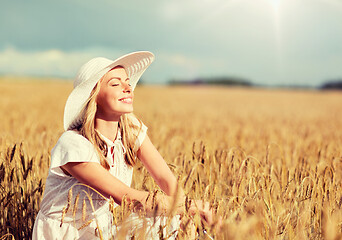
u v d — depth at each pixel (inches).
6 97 1002.7
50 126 231.9
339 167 143.1
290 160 180.4
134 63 95.0
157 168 95.7
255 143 249.6
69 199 71.5
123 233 66.8
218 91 2536.9
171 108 818.2
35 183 122.3
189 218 76.2
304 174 116.0
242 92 2491.4
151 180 107.4
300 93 2475.4
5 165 117.0
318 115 718.5
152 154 96.2
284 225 87.4
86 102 82.6
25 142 173.6
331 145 223.6
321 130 382.9
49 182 86.1
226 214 76.9
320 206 89.8
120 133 91.4
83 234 84.4
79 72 86.5
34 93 1283.2
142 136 95.1
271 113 759.1
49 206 85.4
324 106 1114.7
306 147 216.8
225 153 127.1
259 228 69.0
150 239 80.6
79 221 84.3
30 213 107.8
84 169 79.4
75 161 78.4
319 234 85.7
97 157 82.7
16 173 114.0
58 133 151.5
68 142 80.2
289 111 846.5
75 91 81.9
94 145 82.0
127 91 84.8
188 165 122.7
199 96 1743.4
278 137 292.4
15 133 257.0
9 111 535.5
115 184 79.7
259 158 167.5
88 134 81.6
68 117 84.7
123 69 87.1
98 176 79.3
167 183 94.3
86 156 78.8
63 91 1501.0
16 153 121.5
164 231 84.0
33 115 453.1
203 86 3762.3
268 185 98.3
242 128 372.5
